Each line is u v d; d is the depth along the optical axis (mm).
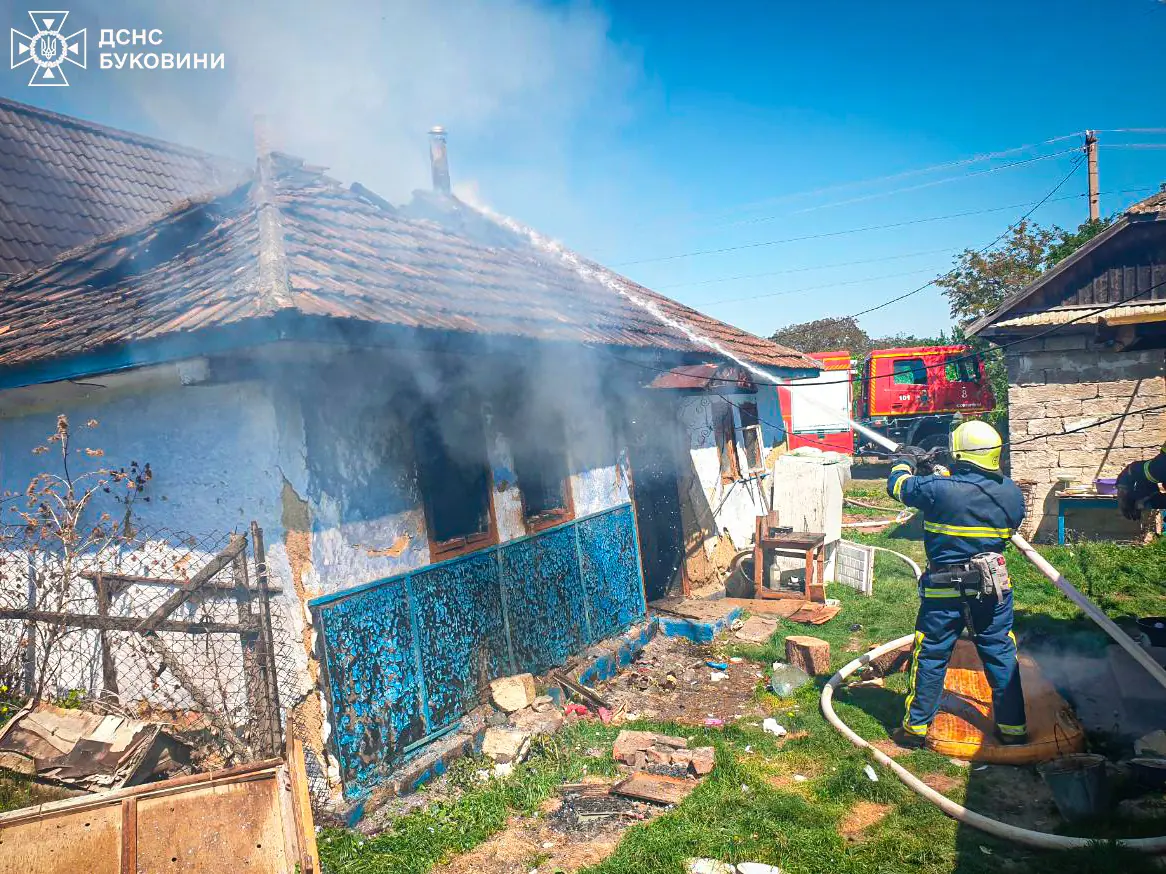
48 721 4180
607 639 6754
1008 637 4391
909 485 4715
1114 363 10023
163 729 4160
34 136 9555
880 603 7996
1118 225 9820
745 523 9914
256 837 3461
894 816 3855
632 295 9883
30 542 4965
